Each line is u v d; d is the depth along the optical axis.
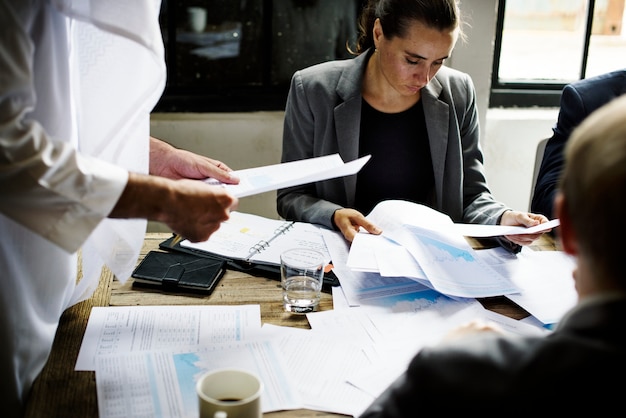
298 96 1.86
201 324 1.16
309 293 1.26
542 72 2.69
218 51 2.42
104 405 0.92
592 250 0.59
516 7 2.58
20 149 0.87
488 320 1.21
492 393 0.56
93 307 1.21
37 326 1.01
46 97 1.02
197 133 2.37
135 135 1.15
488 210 1.71
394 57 1.62
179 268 1.34
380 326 1.17
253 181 1.40
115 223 1.08
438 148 1.81
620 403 0.53
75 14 0.99
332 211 1.60
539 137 2.60
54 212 0.91
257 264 1.38
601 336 0.56
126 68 1.08
